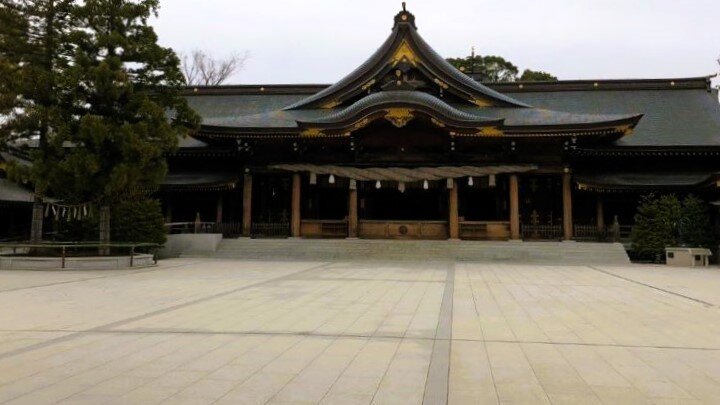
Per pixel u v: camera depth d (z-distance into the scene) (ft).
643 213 91.91
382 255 93.15
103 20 70.95
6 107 67.10
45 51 71.97
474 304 40.34
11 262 68.80
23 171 68.13
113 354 24.62
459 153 108.37
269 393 18.97
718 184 89.86
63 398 18.40
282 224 108.47
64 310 37.01
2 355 24.40
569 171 104.32
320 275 62.80
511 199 101.81
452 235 100.32
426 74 114.01
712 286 53.06
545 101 137.18
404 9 113.60
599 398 18.47
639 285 53.88
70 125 68.69
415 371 21.76
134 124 71.36
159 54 74.02
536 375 21.27
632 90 136.87
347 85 115.55
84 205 72.95
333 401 18.07
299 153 109.40
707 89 132.57
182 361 23.39
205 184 107.45
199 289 48.91
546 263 84.99
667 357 24.29
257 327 30.99
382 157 110.01
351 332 29.60
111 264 70.54
